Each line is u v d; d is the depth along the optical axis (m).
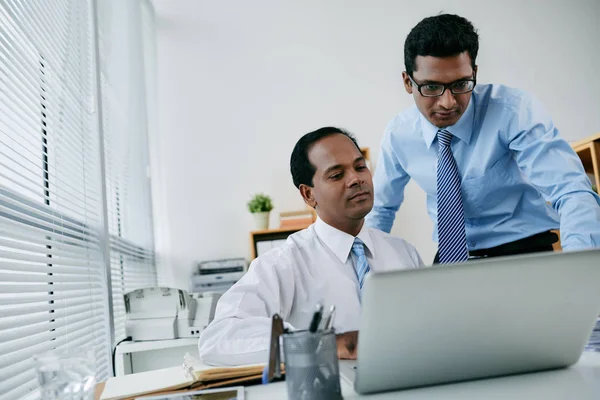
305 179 1.52
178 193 4.49
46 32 2.07
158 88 4.60
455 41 1.57
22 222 1.80
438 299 0.74
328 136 1.49
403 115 2.05
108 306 2.55
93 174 2.59
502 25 4.84
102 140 2.63
